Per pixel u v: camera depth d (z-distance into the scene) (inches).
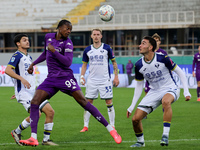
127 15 4296.3
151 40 746.8
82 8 4608.8
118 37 4407.0
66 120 1229.1
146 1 4431.6
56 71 742.5
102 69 1032.2
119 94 2316.7
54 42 739.4
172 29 4279.0
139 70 766.5
